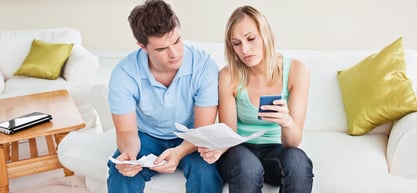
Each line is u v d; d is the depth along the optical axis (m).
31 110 2.54
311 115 2.20
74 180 2.46
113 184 1.70
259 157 1.78
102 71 3.67
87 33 4.20
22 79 3.28
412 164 1.77
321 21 3.60
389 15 3.39
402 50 2.07
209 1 3.91
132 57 1.83
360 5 3.45
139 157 1.79
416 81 2.12
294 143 1.72
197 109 1.79
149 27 1.59
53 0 4.08
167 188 1.74
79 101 2.98
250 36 1.71
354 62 2.27
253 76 1.83
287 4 3.66
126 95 1.78
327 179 1.74
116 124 1.82
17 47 3.44
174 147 1.82
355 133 2.08
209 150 1.66
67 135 2.18
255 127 1.85
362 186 1.71
